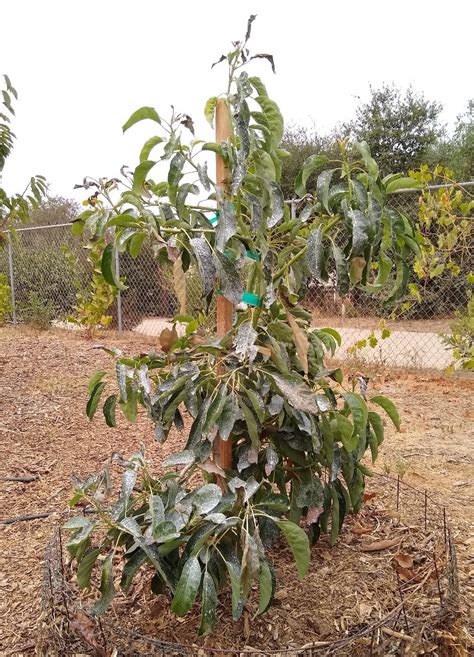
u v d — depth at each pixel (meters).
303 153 12.49
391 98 13.12
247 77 1.27
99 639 1.45
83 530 1.38
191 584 1.18
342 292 1.31
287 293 1.46
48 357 5.63
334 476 1.63
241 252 1.41
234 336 1.46
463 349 4.43
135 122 1.30
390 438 3.37
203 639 1.46
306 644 1.38
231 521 1.25
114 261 1.43
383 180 1.49
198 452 1.45
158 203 1.39
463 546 1.97
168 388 1.48
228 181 1.39
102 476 1.49
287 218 1.67
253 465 1.63
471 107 12.43
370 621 1.49
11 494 2.62
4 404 3.97
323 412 1.56
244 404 1.37
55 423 3.63
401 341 6.80
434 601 1.55
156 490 1.49
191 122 1.27
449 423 3.68
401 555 1.77
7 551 2.09
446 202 4.06
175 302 7.56
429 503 2.33
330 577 1.73
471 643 1.51
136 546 1.31
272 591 1.32
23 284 9.41
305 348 1.40
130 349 6.25
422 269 4.22
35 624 1.65
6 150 4.29
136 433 3.46
